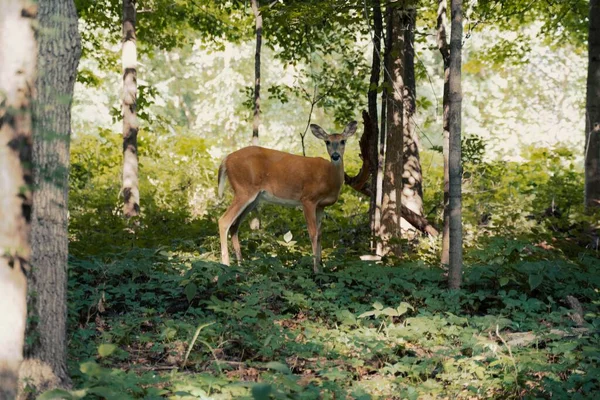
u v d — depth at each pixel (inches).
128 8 553.3
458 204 319.6
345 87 623.2
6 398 149.5
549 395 202.2
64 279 187.9
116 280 322.0
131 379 184.2
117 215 532.1
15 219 147.2
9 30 147.8
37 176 181.6
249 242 440.1
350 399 201.8
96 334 254.7
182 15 684.1
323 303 290.2
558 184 634.8
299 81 633.6
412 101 568.1
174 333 241.3
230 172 417.1
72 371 195.3
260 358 241.4
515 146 1131.9
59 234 186.2
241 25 711.7
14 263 148.2
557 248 402.9
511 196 582.9
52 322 184.4
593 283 330.3
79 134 778.2
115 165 756.0
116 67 758.5
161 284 313.4
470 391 207.2
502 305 313.3
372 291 323.9
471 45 1157.1
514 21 770.2
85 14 668.1
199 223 520.4
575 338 246.1
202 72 1424.7
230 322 259.4
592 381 207.6
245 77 1328.7
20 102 147.9
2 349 148.6
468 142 602.9
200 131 1346.0
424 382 208.1
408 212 558.3
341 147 424.8
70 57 184.5
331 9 435.5
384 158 500.1
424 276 340.2
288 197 420.2
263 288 305.1
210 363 230.8
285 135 1269.7
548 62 1245.7
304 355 234.4
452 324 261.3
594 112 507.5
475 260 382.6
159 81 1390.3
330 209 640.4
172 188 735.1
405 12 430.6
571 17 741.3
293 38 615.2
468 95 1267.2
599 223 414.0
